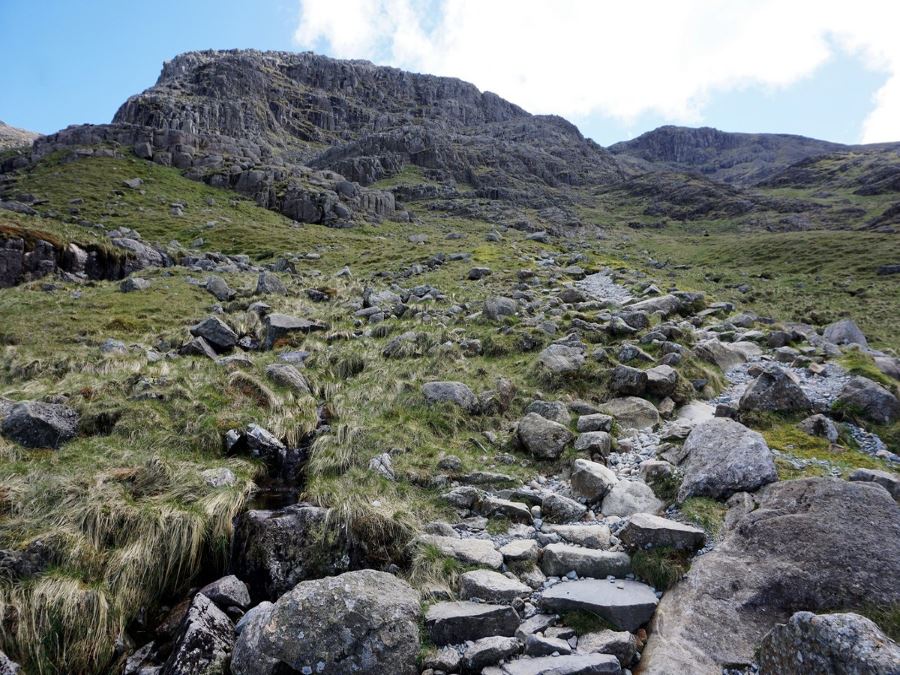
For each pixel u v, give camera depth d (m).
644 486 9.77
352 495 9.74
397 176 198.88
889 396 12.22
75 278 35.91
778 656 5.76
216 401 13.82
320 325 22.48
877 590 6.50
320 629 6.35
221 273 38.25
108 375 15.42
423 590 7.58
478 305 25.23
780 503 8.27
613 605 7.00
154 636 7.80
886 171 198.88
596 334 18.80
